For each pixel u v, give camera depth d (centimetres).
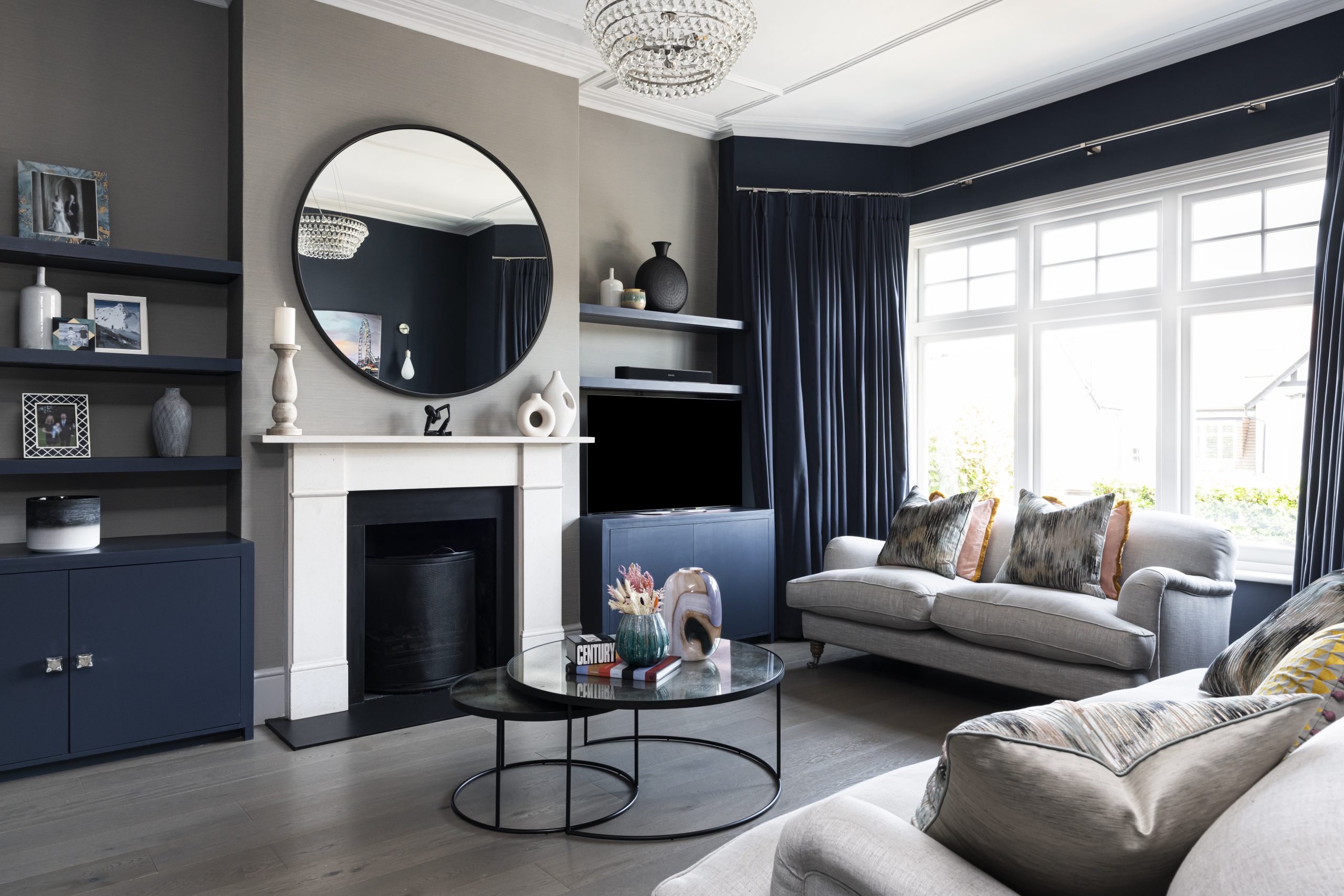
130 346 333
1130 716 107
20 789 274
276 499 345
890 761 300
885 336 505
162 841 237
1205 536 353
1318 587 216
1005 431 493
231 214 354
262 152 342
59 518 292
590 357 478
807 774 287
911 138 525
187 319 354
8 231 317
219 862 225
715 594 280
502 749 245
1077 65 429
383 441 352
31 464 288
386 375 372
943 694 383
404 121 377
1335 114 348
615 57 284
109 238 328
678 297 477
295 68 350
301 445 340
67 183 319
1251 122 388
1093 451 455
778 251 505
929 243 527
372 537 392
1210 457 413
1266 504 396
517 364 409
